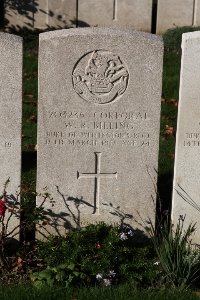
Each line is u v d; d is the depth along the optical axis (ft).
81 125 7.43
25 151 9.95
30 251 7.36
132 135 7.52
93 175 7.59
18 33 16.96
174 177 7.60
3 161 7.40
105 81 7.32
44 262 7.22
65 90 7.30
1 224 7.49
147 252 7.32
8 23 17.34
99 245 7.17
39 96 7.29
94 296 6.64
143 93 7.40
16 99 7.23
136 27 17.70
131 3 17.49
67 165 7.52
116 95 7.38
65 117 7.38
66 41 7.17
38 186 7.55
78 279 6.88
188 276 6.87
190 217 7.70
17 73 7.16
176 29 16.29
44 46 7.17
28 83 12.66
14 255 7.45
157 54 7.29
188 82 7.30
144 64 7.32
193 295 6.77
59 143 7.45
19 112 7.27
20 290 6.70
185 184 7.61
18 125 7.30
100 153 7.54
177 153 7.52
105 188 7.66
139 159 7.60
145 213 7.76
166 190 8.88
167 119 11.19
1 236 7.16
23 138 10.36
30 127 10.78
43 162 7.48
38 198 7.54
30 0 17.20
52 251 7.17
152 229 7.55
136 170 7.63
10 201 7.51
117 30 7.25
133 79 7.36
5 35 7.07
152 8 19.04
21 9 17.25
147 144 7.55
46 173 7.52
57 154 7.48
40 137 7.41
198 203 7.66
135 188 7.68
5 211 7.22
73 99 7.34
